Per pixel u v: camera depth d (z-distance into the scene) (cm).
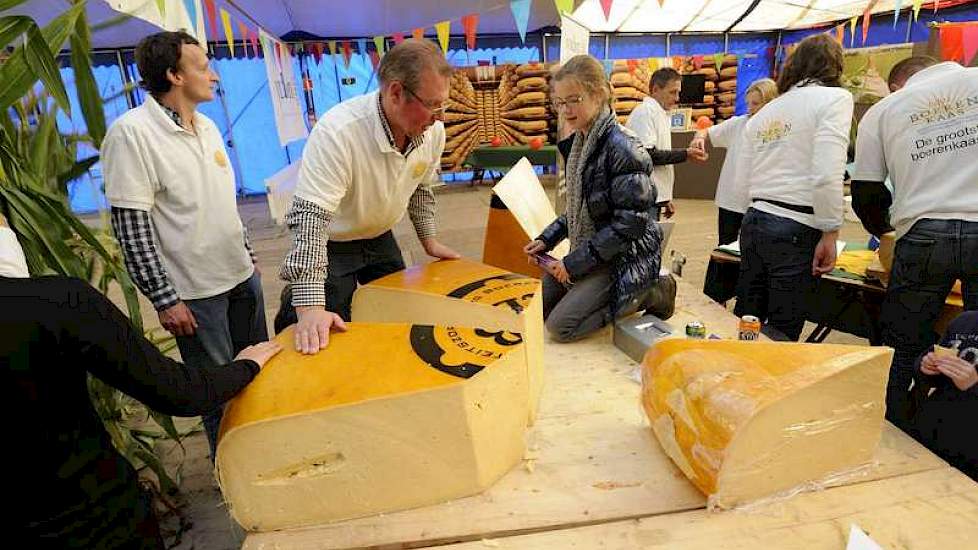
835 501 90
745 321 144
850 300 207
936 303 171
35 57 115
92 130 140
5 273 82
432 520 92
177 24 181
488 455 97
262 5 545
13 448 68
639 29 788
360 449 90
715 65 799
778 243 196
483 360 98
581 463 105
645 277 162
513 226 242
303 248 127
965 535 81
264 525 92
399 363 99
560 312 167
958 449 128
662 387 105
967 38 368
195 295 165
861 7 682
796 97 189
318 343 108
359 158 142
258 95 760
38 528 74
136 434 189
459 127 794
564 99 158
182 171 154
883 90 561
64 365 70
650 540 84
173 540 169
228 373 92
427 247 186
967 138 155
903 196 172
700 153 309
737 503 90
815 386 88
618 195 154
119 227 147
